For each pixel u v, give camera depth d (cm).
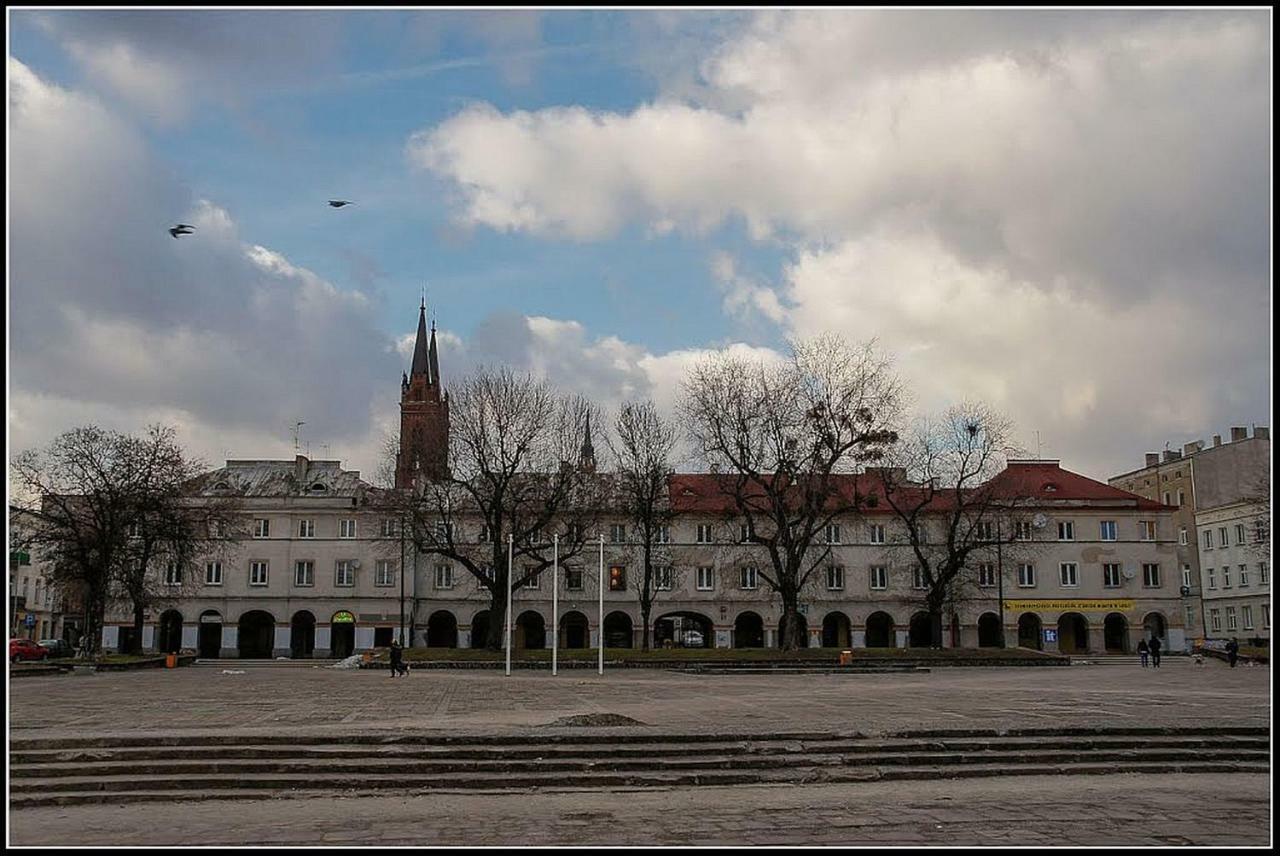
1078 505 8931
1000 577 7762
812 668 5653
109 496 6378
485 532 7625
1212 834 1517
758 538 6669
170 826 1614
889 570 8794
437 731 2230
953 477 7288
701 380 6762
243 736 2141
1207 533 10556
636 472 7450
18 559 6366
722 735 2214
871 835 1520
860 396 6612
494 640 6600
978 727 2350
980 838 1495
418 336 11806
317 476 9444
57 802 1800
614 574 5378
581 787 1955
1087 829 1555
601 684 4406
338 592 8738
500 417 6750
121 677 5091
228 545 8269
